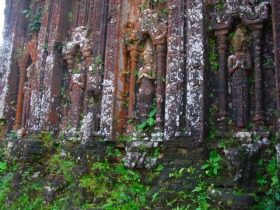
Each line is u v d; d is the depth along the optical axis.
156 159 6.50
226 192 5.33
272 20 5.67
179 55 6.48
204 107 6.11
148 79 7.27
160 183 5.96
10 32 10.88
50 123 8.85
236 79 6.19
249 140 5.71
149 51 7.44
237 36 6.29
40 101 9.15
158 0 7.71
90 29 8.70
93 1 8.78
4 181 8.48
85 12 9.27
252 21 6.11
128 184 6.70
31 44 10.25
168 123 6.35
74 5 9.72
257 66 6.00
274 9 5.62
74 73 8.73
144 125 6.98
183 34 6.56
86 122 7.80
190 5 6.56
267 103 5.95
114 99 7.38
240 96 6.09
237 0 6.36
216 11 6.63
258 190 5.29
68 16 9.66
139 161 6.64
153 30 7.29
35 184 7.96
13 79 10.59
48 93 8.98
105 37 8.06
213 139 6.16
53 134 8.85
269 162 5.46
